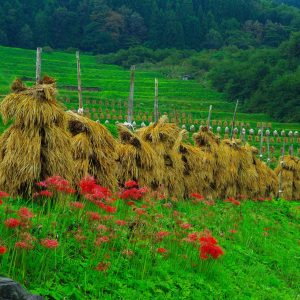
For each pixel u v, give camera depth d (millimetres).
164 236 8617
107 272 7012
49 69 120688
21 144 9148
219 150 17703
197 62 138875
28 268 6406
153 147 14258
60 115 9672
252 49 153125
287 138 76938
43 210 8125
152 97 103750
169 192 14266
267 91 100188
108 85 111062
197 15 188000
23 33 154625
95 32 162750
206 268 8594
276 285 9711
